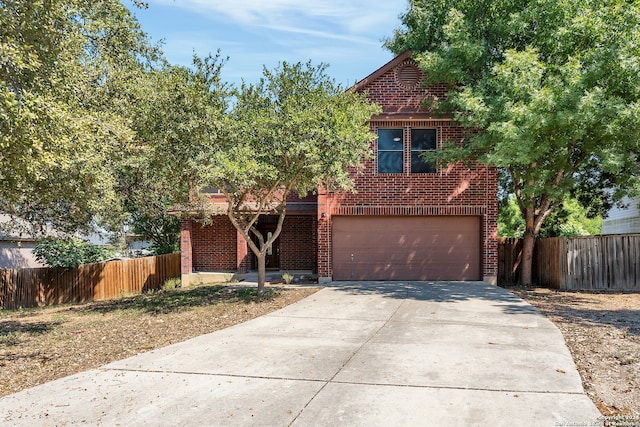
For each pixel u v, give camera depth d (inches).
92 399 209.5
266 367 253.9
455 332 339.3
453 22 548.4
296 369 249.3
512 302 475.2
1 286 733.3
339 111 465.7
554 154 541.0
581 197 740.0
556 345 296.5
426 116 623.8
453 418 181.8
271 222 817.5
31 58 286.0
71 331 402.9
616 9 473.7
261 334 340.2
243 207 625.9
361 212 640.4
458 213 632.4
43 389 225.8
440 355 274.4
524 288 605.6
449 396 205.6
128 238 1049.5
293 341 316.2
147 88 453.7
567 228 839.7
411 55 620.1
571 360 261.3
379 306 456.1
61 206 524.7
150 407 198.5
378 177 638.5
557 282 597.3
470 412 187.5
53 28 329.7
